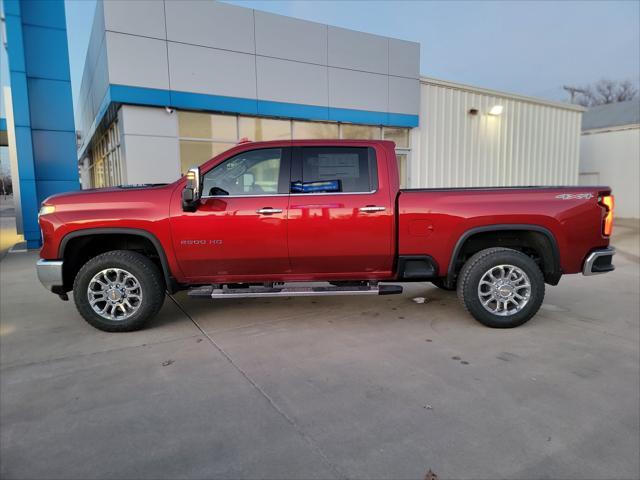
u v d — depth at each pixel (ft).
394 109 43.24
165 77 31.71
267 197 14.29
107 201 14.23
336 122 40.81
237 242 14.16
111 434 8.66
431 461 7.73
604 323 15.47
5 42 35.47
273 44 36.04
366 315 16.35
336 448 8.13
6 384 10.87
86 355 12.66
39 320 16.05
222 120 35.09
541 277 14.49
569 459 7.79
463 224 14.37
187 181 13.44
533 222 14.34
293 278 14.99
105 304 14.74
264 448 8.15
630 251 33.27
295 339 13.83
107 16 29.45
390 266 14.97
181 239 14.10
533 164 55.98
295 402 9.84
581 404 9.70
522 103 53.88
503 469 7.52
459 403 9.75
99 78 35.09
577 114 59.88
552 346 13.19
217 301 18.40
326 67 38.86
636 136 65.57
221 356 12.50
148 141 31.91
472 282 14.51
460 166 49.24
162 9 31.24
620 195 67.72
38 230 34.91
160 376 11.23
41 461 7.82
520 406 9.61
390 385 10.62
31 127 35.09
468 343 13.44
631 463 7.68
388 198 14.44
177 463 7.74
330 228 14.28
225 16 33.71
